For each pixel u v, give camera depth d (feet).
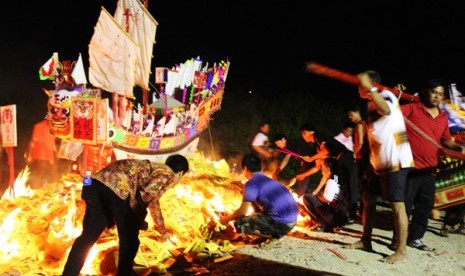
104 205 14.82
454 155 20.38
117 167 15.11
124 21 22.08
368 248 19.85
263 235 19.79
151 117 23.49
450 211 23.45
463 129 22.94
